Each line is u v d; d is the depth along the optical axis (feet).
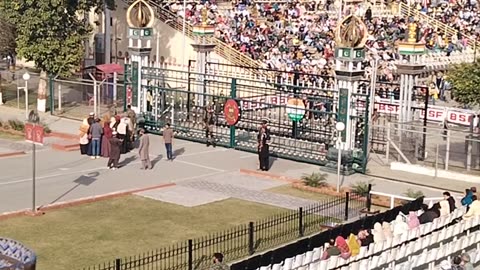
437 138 115.96
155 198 96.78
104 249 76.59
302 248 69.31
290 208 93.40
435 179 109.70
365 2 213.66
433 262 74.74
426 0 230.89
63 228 83.15
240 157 122.42
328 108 133.49
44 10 152.25
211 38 172.35
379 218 78.64
